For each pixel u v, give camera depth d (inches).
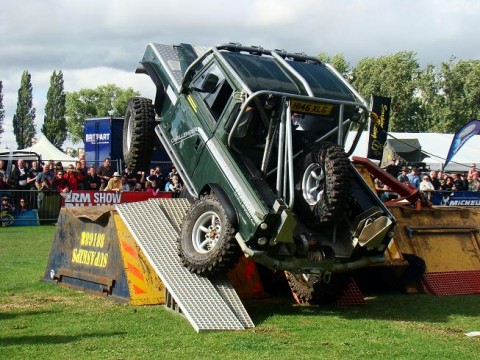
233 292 330.3
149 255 339.6
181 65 403.5
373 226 328.8
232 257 322.3
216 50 349.4
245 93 326.6
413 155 1274.6
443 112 2935.5
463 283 437.7
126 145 416.8
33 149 1416.1
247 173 330.6
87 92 4269.2
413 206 472.1
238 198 321.7
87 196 853.8
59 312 326.6
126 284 348.2
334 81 355.9
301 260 329.1
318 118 359.6
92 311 329.1
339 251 337.7
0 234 733.3
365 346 275.1
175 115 385.4
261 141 346.9
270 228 311.7
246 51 362.0
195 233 335.9
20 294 375.9
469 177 1056.2
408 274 431.8
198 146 358.6
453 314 355.6
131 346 264.2
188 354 253.9
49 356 247.9
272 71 343.3
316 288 364.5
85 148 1150.3
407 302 394.6
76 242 399.9
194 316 301.1
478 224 472.7
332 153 319.9
